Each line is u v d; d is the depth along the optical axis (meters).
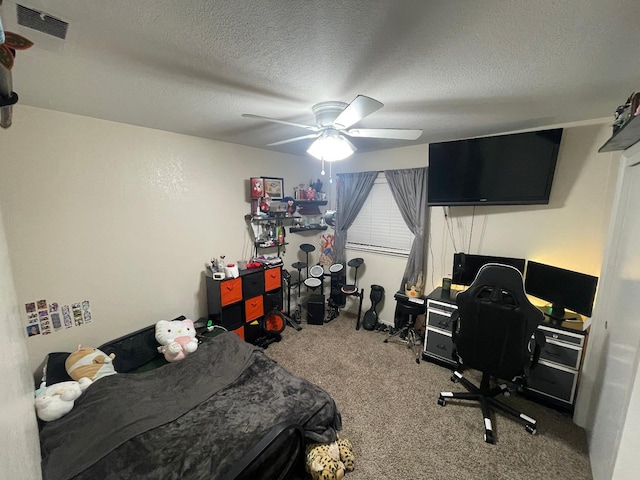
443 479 1.61
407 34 1.04
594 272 2.28
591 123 2.21
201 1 0.85
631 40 1.06
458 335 2.04
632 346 1.31
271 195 3.40
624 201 1.71
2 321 0.42
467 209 2.95
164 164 2.54
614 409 1.43
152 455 1.35
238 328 2.98
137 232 2.42
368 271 3.91
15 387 0.45
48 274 1.95
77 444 1.40
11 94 0.69
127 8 0.88
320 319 3.71
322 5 0.88
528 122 2.29
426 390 2.38
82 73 1.35
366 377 2.56
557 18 0.94
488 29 1.01
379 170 3.62
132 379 1.91
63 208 1.99
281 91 1.59
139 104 1.80
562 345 2.12
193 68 1.32
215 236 3.03
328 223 4.04
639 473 1.04
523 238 2.62
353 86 1.53
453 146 2.64
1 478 0.36
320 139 1.85
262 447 1.16
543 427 1.99
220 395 1.78
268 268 3.25
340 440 1.78
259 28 1.01
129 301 2.41
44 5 0.83
